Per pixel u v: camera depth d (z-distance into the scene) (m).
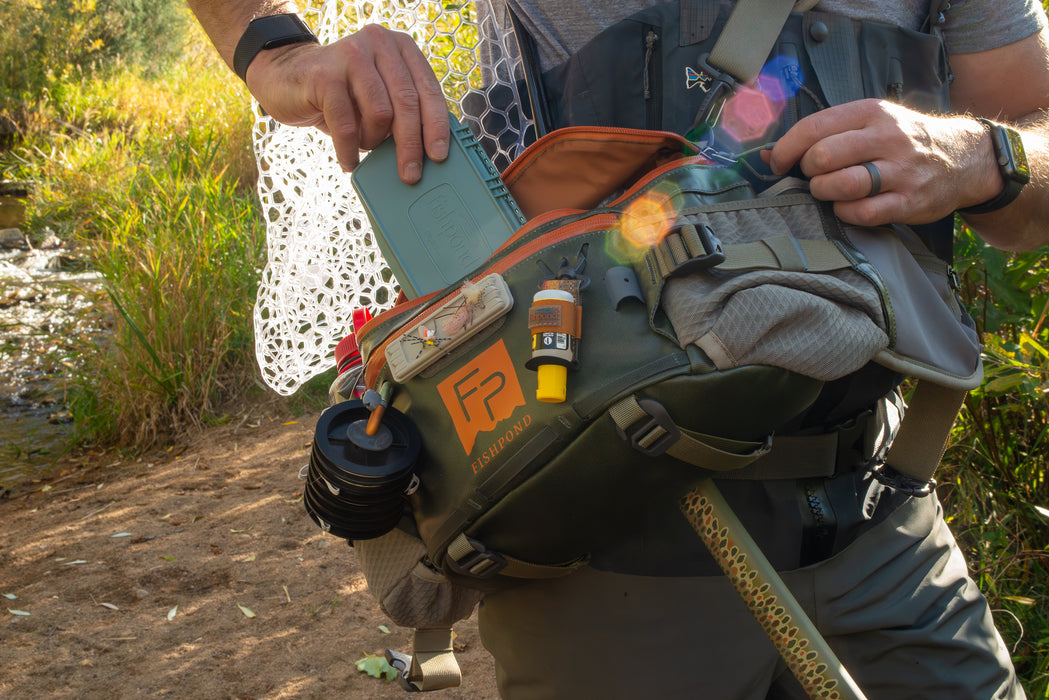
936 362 1.03
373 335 1.08
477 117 1.44
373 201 1.11
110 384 4.91
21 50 14.06
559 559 1.03
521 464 0.92
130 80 14.52
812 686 0.93
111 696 2.66
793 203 1.00
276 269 1.70
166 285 5.04
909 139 0.98
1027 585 2.40
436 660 1.26
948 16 1.32
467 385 0.97
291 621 3.04
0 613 3.12
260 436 4.62
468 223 1.08
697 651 1.14
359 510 0.99
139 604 3.16
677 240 0.91
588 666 1.16
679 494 0.95
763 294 0.88
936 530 1.30
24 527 3.85
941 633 1.22
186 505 3.93
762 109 1.15
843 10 1.17
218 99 10.47
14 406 5.62
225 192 6.64
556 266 0.95
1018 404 2.35
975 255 2.30
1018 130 1.20
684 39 1.15
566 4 1.21
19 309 7.29
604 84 1.18
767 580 0.95
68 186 9.77
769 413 0.90
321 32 1.58
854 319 0.92
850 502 1.20
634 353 0.90
